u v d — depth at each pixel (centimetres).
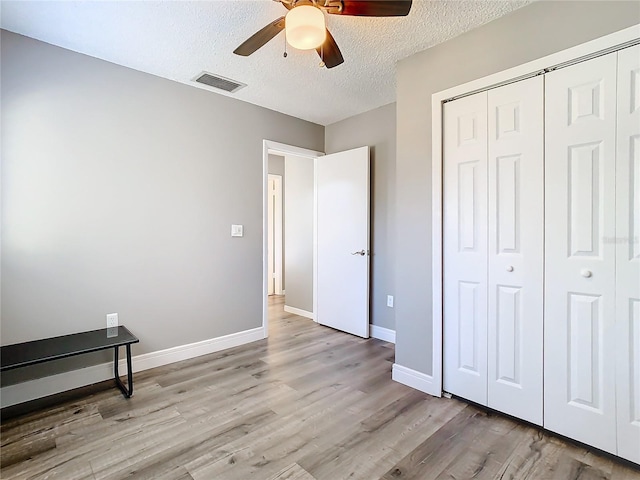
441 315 223
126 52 232
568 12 170
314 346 324
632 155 154
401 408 208
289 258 466
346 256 369
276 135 353
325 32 152
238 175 321
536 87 182
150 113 265
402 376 243
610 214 160
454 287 218
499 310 198
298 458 161
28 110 213
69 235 230
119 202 251
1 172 205
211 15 191
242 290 326
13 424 189
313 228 425
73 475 150
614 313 160
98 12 188
